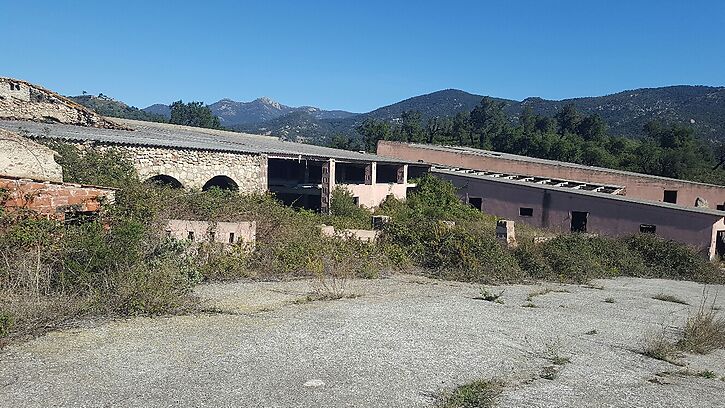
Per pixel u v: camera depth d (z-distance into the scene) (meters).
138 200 8.65
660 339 6.30
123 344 4.69
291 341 5.05
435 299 7.92
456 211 21.78
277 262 9.11
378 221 12.70
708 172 42.56
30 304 5.22
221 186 16.70
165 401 3.55
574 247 13.59
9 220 6.64
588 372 4.81
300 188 21.73
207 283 7.87
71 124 17.64
